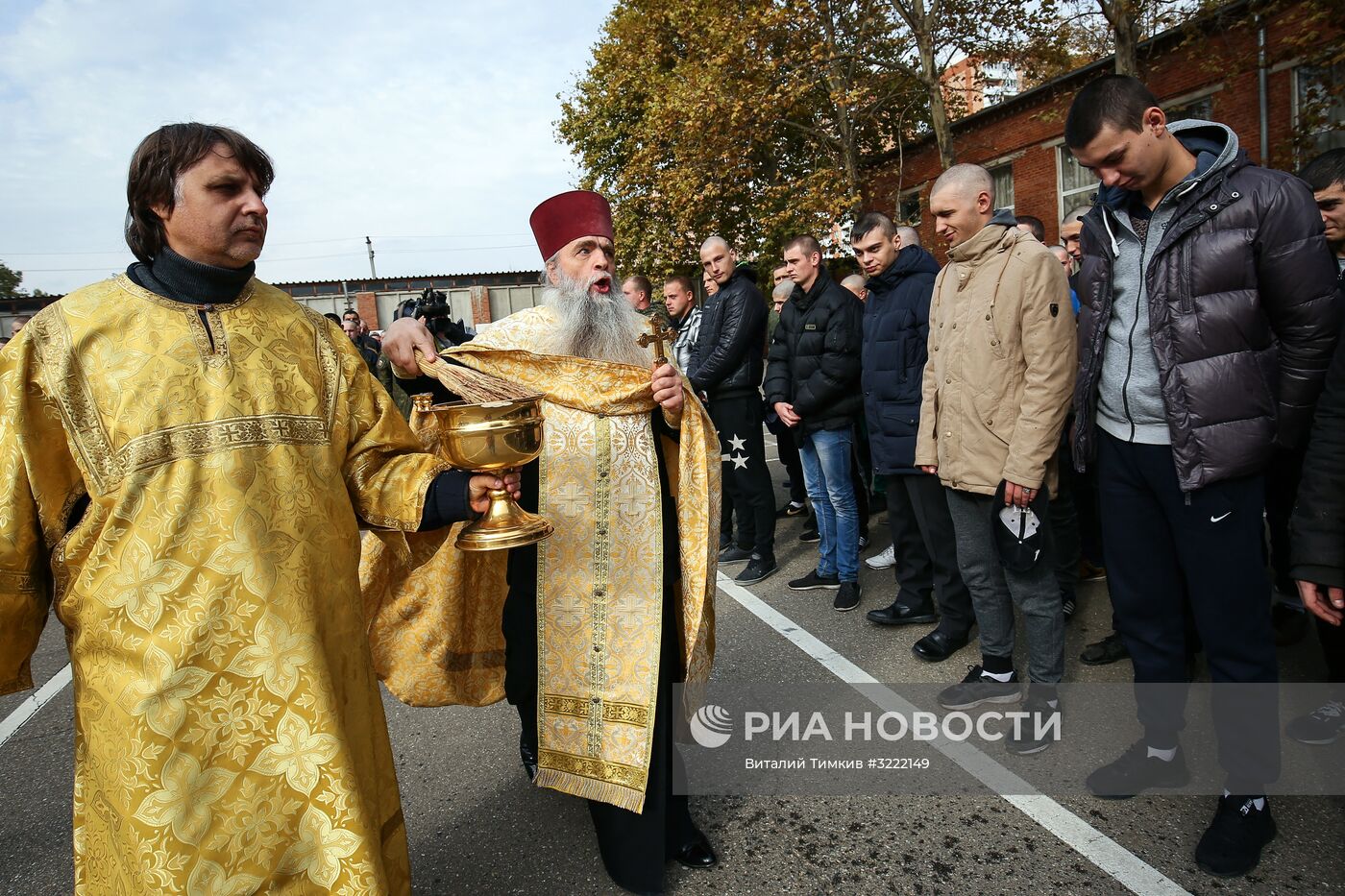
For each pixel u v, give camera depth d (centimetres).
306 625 152
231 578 146
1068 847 229
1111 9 987
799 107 1436
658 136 1530
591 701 219
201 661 143
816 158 1611
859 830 243
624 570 222
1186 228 207
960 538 302
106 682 143
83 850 152
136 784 139
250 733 146
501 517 181
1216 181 204
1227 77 997
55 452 150
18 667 156
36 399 148
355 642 165
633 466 225
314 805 148
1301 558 189
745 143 1420
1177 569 236
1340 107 986
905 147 1600
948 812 248
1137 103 203
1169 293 211
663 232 1670
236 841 144
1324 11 820
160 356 149
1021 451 262
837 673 351
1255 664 215
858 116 1454
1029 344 263
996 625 304
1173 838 228
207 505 147
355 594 167
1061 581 387
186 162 148
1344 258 287
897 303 355
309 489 159
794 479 627
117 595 143
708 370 471
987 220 286
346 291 2769
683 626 232
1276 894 204
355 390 178
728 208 1600
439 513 177
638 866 214
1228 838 215
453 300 2808
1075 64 1370
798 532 587
